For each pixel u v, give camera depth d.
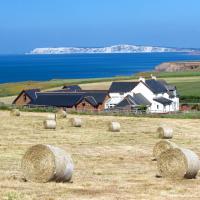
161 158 31.59
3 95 155.38
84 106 120.44
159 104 132.38
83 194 24.91
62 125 72.06
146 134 63.16
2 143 50.59
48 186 26.72
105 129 68.12
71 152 45.19
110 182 29.33
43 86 178.00
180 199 24.64
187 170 30.67
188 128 71.88
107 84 176.00
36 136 57.88
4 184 27.17
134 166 37.47
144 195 25.33
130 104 123.31
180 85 173.00
